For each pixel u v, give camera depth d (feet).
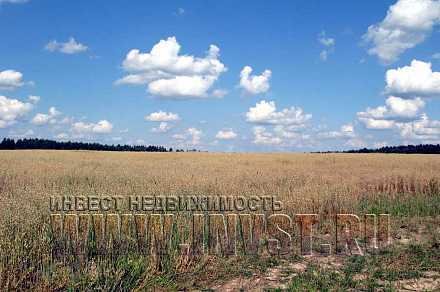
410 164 104.94
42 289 24.95
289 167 93.35
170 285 27.09
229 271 30.04
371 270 30.22
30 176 67.77
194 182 53.62
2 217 29.14
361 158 137.59
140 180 58.03
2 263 24.61
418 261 32.24
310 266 31.45
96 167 90.27
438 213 51.11
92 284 25.72
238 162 113.91
